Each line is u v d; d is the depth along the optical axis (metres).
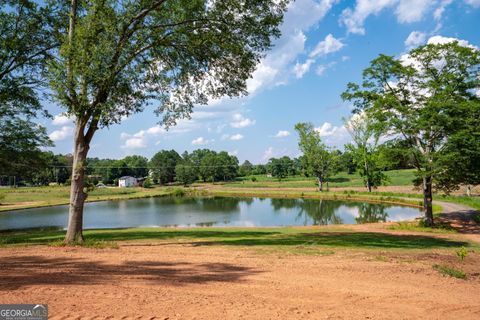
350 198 56.38
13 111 21.05
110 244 12.95
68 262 9.20
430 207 24.77
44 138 24.44
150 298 6.09
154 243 14.36
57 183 115.06
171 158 141.12
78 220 13.77
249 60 15.61
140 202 62.84
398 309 6.14
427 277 8.56
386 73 25.39
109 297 6.05
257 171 183.88
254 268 8.96
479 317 5.94
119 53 13.32
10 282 6.82
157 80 15.43
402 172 117.94
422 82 24.70
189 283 7.24
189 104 16.67
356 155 59.69
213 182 131.25
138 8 13.56
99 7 12.48
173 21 14.72
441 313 6.05
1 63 16.62
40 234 21.00
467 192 47.12
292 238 16.67
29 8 16.20
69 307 5.46
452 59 23.67
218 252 11.51
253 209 46.31
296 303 6.21
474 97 23.94
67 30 15.64
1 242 15.17
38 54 17.25
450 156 21.23
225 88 16.53
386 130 24.73
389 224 26.69
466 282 8.45
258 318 5.35
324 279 7.96
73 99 13.05
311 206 48.19
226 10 14.42
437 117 21.84
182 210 46.59
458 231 22.78
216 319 5.21
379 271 8.92
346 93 26.77
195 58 15.61
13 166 23.88
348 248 13.30
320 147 72.31
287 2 14.50
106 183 140.25
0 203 57.72
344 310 5.95
